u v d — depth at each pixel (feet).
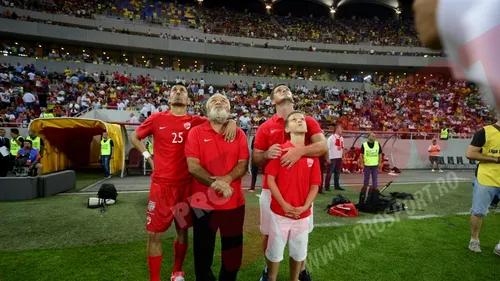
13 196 19.56
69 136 36.58
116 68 73.56
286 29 112.16
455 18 1.56
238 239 7.95
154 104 56.54
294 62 93.61
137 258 10.33
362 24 118.21
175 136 8.71
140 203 18.60
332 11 127.34
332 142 22.98
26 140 26.68
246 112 45.19
